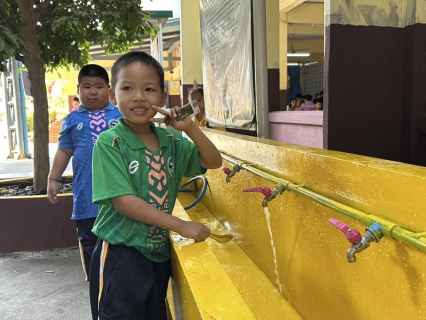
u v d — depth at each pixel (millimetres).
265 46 2711
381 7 2203
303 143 3738
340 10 2160
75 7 3898
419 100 2254
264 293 1730
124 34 4785
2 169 9203
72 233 4074
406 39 2238
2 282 3309
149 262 1573
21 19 4258
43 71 4344
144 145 1545
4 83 11094
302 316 1527
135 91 1498
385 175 1012
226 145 2430
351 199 1164
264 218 1846
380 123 2314
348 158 1240
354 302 1183
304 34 12164
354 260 990
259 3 2672
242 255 2096
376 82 2271
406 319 968
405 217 948
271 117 4570
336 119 2258
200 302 1194
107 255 1555
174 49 12633
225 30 3564
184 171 1734
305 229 1466
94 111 2848
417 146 2270
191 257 1501
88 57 4984
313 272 1424
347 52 2207
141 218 1453
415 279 932
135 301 1502
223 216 2494
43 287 3207
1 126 15320
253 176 1953
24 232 3975
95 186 1466
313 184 1389
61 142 2883
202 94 4875
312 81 18125
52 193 2936
